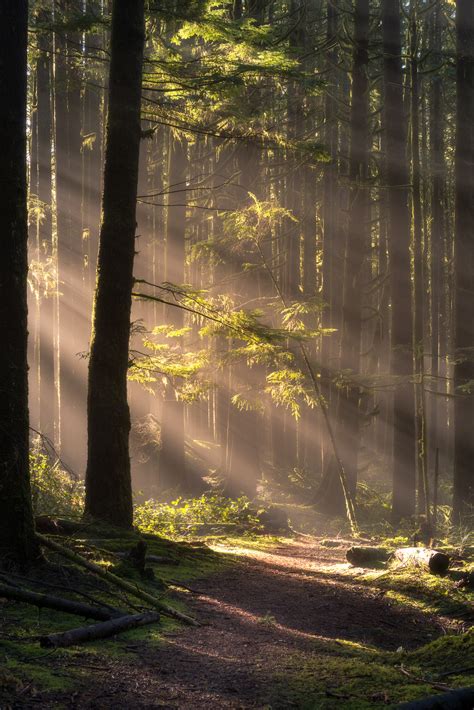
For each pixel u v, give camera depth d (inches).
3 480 278.4
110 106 431.2
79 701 161.5
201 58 486.6
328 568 416.8
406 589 345.7
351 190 765.9
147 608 258.4
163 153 974.4
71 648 202.7
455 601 322.0
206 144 1021.2
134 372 521.3
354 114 738.2
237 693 176.7
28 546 279.4
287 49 504.4
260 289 757.3
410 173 722.2
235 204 759.1
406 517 701.9
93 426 425.7
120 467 426.0
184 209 784.9
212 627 251.9
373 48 826.2
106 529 391.5
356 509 748.6
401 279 717.9
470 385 629.6
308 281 1026.1
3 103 285.6
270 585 347.9
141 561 307.9
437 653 215.6
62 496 466.3
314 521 710.5
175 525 554.3
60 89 730.8
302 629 267.0
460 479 660.7
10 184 285.9
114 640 217.3
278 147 594.6
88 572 283.7
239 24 478.6
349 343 740.0
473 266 683.4
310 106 883.4
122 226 430.0
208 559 398.9
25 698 159.3
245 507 637.3
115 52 430.6
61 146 777.6
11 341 285.6
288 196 928.9
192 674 190.5
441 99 1133.7
